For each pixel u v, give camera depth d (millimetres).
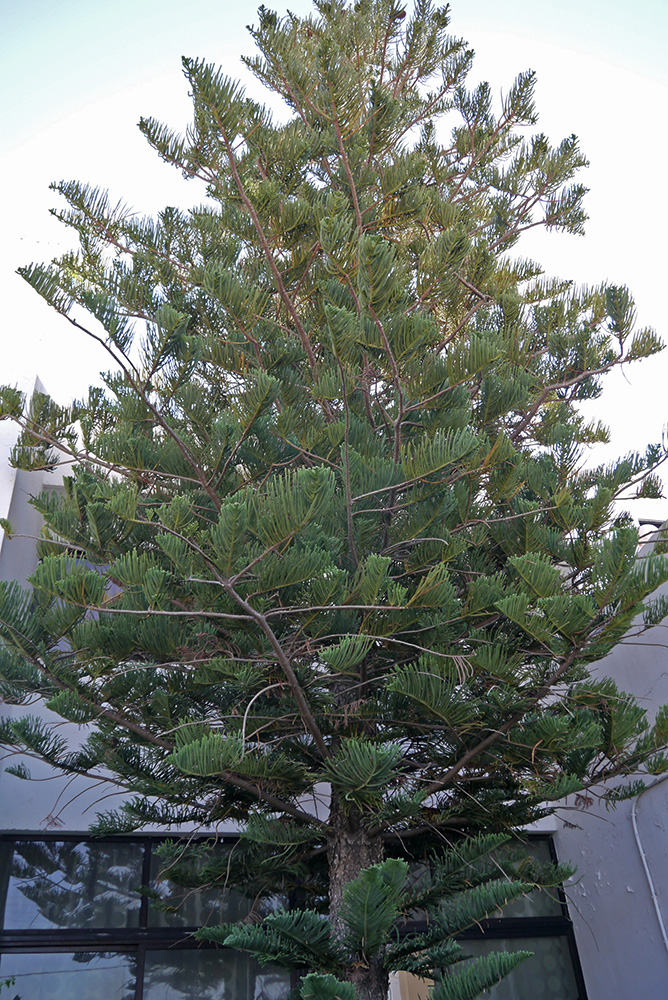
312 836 2752
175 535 2227
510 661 2564
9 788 4105
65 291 2604
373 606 2363
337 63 3514
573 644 2568
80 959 3936
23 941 3885
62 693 2580
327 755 2689
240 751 2240
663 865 4066
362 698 2822
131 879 4148
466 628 2824
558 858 4887
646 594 2502
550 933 4637
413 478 2596
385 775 2371
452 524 2963
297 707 2697
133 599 2650
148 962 3998
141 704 2814
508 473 2938
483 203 4379
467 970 2252
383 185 3537
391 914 2055
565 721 2494
